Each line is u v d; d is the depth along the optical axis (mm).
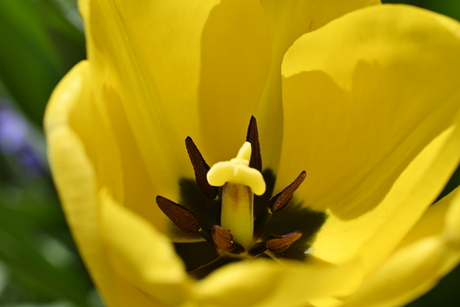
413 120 208
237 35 221
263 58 224
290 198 222
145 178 217
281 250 217
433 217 195
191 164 227
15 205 281
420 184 184
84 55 269
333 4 219
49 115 182
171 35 216
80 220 176
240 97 227
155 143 221
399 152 210
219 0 215
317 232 220
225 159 230
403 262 177
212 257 219
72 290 271
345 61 210
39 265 267
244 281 172
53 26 264
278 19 224
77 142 178
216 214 225
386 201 210
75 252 282
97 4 201
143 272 174
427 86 204
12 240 265
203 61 221
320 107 220
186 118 225
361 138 217
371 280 178
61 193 177
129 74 213
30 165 315
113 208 174
